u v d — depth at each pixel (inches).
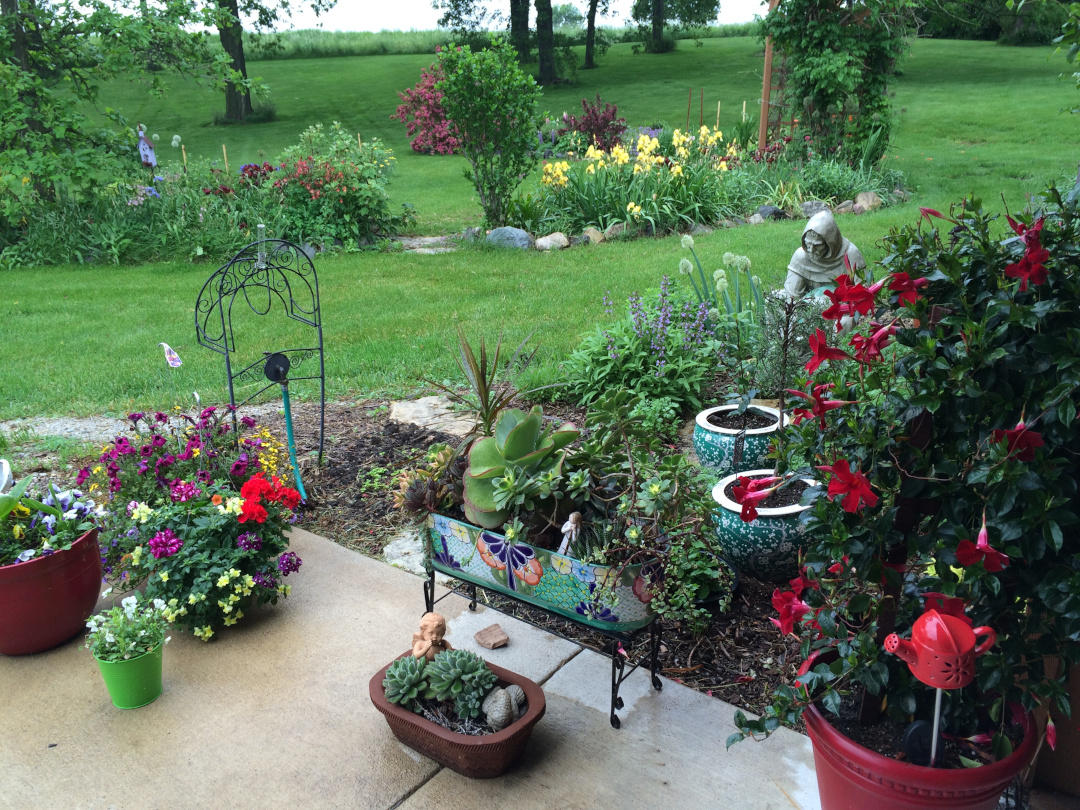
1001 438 62.7
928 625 62.2
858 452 71.5
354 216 465.1
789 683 102.8
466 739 87.7
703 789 89.2
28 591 114.1
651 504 92.1
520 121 448.8
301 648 118.4
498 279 363.3
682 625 117.9
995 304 63.4
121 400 235.5
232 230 452.4
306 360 261.0
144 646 106.3
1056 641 68.8
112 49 510.3
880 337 68.4
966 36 1407.5
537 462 102.2
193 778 93.9
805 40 519.5
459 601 129.1
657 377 199.8
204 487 132.4
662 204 458.6
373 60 1788.9
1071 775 84.3
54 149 475.8
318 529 155.4
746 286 303.3
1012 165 561.3
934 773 66.1
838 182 490.6
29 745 100.3
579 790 89.5
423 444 186.9
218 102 1360.7
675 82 1348.4
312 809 88.7
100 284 391.9
